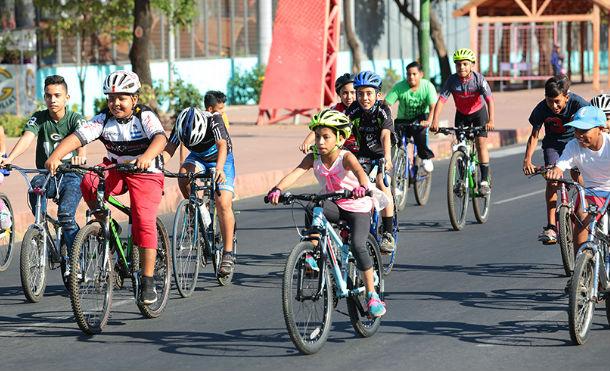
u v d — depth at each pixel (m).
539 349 20.69
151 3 79.94
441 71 112.69
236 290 26.73
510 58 112.25
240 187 45.09
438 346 20.98
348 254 21.11
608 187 22.67
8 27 77.50
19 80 74.62
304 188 47.00
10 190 41.78
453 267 29.20
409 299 25.31
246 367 19.61
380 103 28.52
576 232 22.92
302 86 74.31
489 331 22.17
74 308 21.64
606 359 19.94
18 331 22.61
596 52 105.19
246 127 73.19
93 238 22.27
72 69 82.38
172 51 90.75
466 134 36.25
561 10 114.94
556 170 22.25
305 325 20.45
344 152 20.94
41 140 26.36
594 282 21.00
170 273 24.36
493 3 111.75
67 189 25.56
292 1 74.94
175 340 21.70
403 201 39.62
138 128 22.73
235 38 101.75
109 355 20.62
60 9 76.94
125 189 23.27
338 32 76.50
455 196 35.31
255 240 34.12
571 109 27.88
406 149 39.47
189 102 74.62
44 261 25.70
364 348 20.88
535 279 27.47
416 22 107.62
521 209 39.56
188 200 26.06
